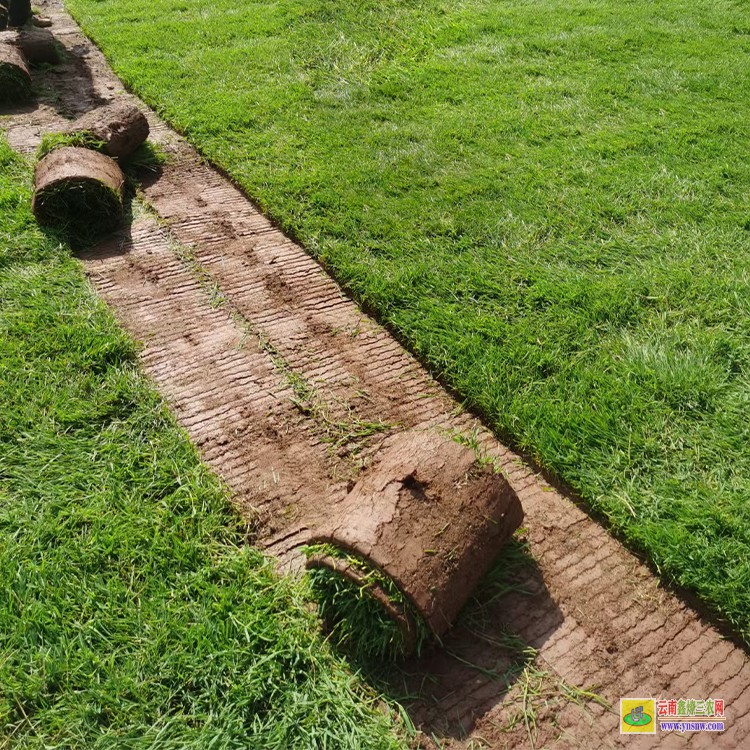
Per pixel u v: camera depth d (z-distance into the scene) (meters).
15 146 6.02
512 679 2.50
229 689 2.38
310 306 4.36
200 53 8.00
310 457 3.35
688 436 3.33
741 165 5.69
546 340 3.90
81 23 9.11
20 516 2.91
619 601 2.78
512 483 3.26
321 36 8.49
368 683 2.46
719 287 4.28
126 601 2.62
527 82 7.33
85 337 3.83
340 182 5.47
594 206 5.15
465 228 4.91
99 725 2.29
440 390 3.79
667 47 8.19
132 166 5.75
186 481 3.12
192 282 4.51
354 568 2.39
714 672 2.56
